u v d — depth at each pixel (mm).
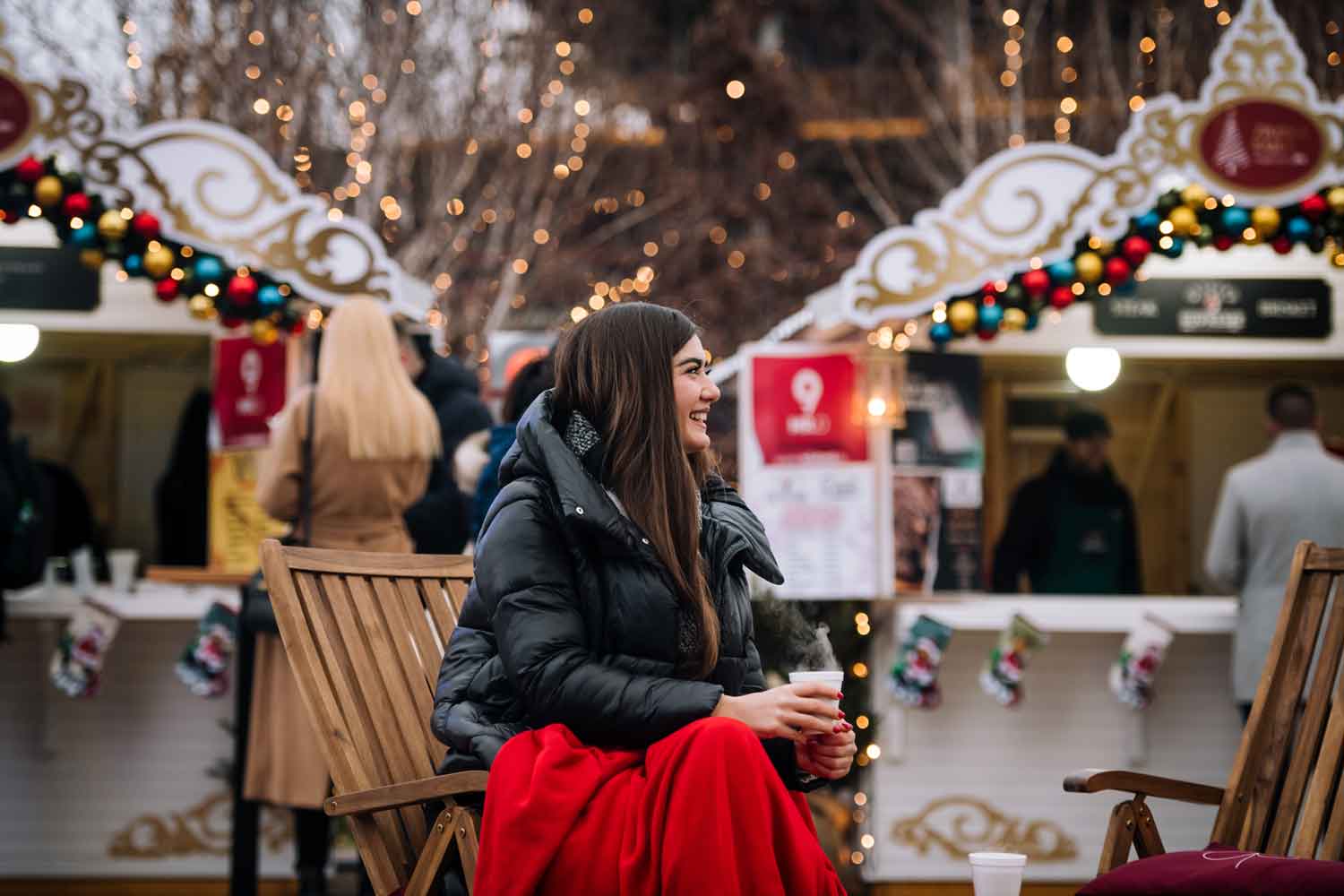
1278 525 7441
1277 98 7238
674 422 3717
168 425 9586
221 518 8133
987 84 21062
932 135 22391
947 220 7332
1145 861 3809
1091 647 8055
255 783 6277
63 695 7602
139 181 7004
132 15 12688
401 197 15867
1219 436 9359
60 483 8266
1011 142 19344
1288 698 4258
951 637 8000
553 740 3445
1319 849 4484
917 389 8016
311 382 7340
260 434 8094
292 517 6230
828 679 3502
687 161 22594
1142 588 9250
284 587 3891
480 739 3672
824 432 7992
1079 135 19203
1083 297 7426
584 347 3781
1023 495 8703
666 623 3596
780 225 22906
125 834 7574
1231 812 4164
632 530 3598
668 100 22406
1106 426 8688
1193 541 9375
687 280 22250
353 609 4160
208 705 7621
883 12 23953
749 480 8000
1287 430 7562
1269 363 9234
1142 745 7965
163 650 7637
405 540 6340
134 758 7605
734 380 9641
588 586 3613
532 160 18047
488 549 3625
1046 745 7984
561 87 17156
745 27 22766
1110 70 19203
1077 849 7934
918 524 7961
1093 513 8672
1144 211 7254
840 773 3623
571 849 3326
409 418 6258
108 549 9516
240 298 7113
